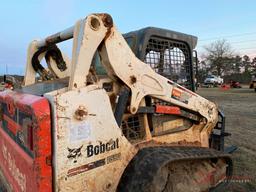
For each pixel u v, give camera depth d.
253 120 9.86
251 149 5.99
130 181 2.23
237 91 28.52
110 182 2.23
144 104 2.68
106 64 2.36
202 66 65.00
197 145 3.27
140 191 2.16
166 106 2.85
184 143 3.11
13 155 2.55
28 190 2.11
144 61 2.88
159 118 2.89
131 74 2.46
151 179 2.18
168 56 3.15
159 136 2.86
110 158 2.23
